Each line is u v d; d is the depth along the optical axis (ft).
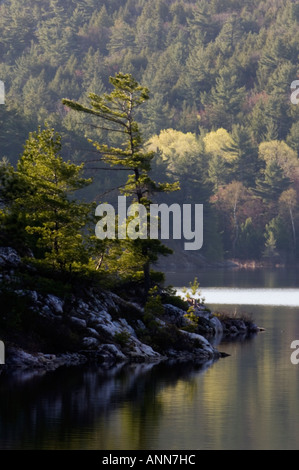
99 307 184.65
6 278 172.24
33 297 172.14
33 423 113.70
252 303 321.73
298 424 115.75
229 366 168.25
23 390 136.98
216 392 138.92
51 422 114.32
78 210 187.32
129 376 153.89
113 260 199.11
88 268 184.75
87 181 195.00
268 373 159.12
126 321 187.73
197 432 110.93
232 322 236.02
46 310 172.76
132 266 199.72
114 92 201.26
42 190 188.65
